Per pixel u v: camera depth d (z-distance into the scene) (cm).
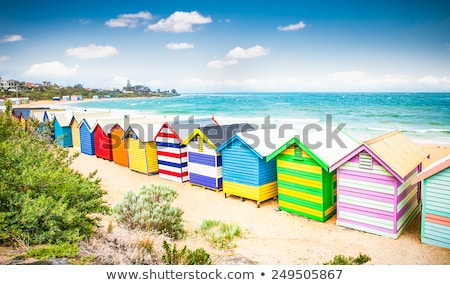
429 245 1014
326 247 1015
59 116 2914
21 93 13725
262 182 1393
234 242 1052
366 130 4872
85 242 812
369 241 1051
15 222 752
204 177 1644
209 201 1480
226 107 9900
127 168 2147
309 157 1205
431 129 4734
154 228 1029
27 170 840
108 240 873
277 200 1466
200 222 1242
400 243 1032
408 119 5966
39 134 2673
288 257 942
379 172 1061
